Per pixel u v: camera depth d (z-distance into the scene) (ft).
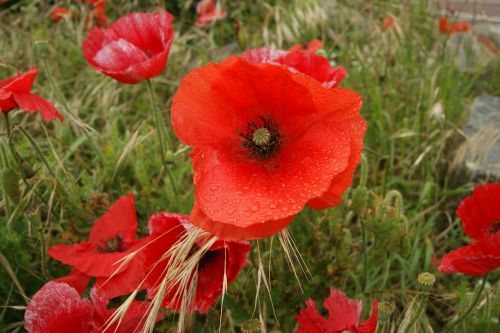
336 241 1.08
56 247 0.92
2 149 1.06
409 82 1.74
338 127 0.76
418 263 1.26
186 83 0.75
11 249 1.00
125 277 0.86
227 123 0.80
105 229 0.98
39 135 1.56
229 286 0.99
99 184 1.24
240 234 0.70
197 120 0.78
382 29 2.06
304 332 0.86
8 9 2.26
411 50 1.88
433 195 1.43
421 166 1.51
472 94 1.87
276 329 1.02
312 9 2.30
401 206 1.05
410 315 0.84
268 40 2.14
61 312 0.82
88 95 1.91
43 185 1.25
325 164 0.73
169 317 0.99
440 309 1.17
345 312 0.88
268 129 0.80
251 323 0.80
